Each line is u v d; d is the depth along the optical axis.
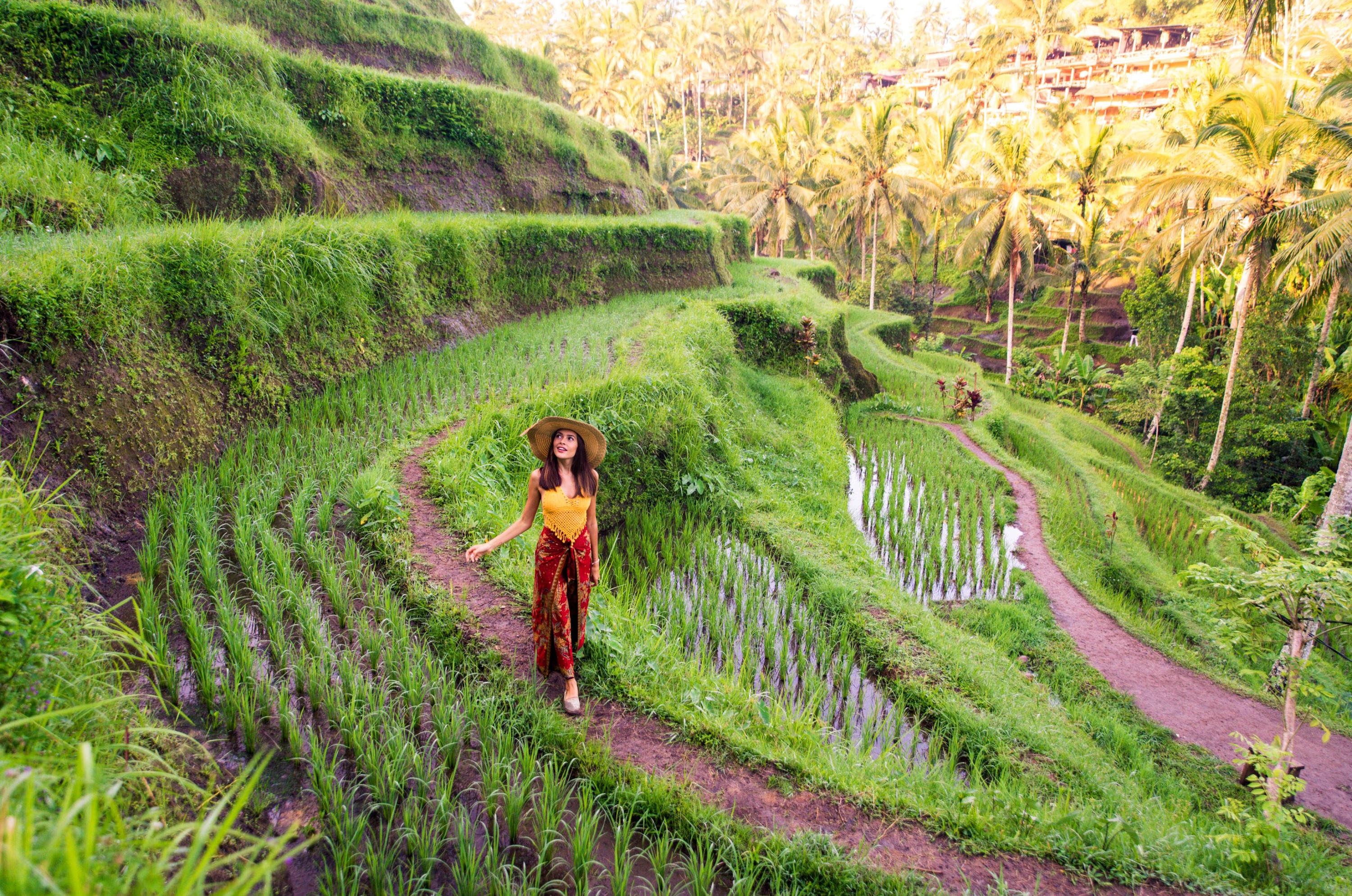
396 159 17.50
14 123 10.11
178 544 5.61
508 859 3.65
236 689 4.30
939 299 54.34
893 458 18.52
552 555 4.57
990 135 36.03
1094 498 18.00
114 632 3.53
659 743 4.50
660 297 21.47
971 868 3.92
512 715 4.46
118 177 10.43
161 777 3.27
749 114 84.50
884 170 40.19
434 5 27.02
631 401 10.94
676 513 10.82
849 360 25.73
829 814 4.15
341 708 4.27
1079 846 4.17
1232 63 32.22
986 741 6.28
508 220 16.86
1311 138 18.91
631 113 58.72
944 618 10.18
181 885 1.59
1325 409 26.09
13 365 5.87
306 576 5.72
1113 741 7.82
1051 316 48.41
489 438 8.60
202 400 7.69
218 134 11.95
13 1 10.72
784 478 13.84
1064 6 48.72
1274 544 19.45
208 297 8.02
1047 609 11.10
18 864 1.35
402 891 3.34
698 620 8.02
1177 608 12.41
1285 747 6.85
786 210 43.03
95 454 6.18
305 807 3.77
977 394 23.08
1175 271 25.16
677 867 3.72
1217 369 25.80
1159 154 26.09
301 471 7.25
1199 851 4.61
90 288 6.59
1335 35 46.12
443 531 6.54
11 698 2.58
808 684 6.93
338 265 10.20
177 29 12.09
